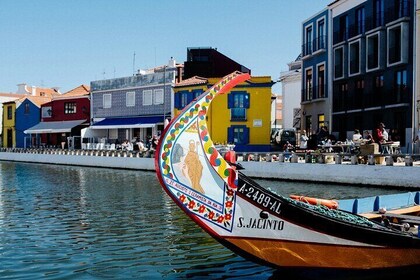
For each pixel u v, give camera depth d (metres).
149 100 47.78
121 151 39.50
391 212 10.38
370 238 8.27
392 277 8.85
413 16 29.20
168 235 12.52
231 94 40.03
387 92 31.16
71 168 40.31
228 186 7.70
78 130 54.56
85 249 11.13
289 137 39.12
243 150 39.72
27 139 62.34
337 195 20.45
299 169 26.03
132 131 49.19
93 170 37.62
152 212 16.09
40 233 12.89
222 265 9.73
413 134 28.72
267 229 7.88
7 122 65.62
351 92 34.81
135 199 19.45
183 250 10.94
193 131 7.72
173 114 45.25
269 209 7.81
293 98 50.22
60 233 12.88
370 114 32.78
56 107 58.22
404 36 29.47
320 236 8.05
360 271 8.58
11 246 11.42
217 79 42.09
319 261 8.26
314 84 39.28
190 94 43.56
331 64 36.78
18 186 25.19
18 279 8.97
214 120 40.59
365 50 33.34
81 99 55.16
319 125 39.00
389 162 22.75
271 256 8.08
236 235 7.82
